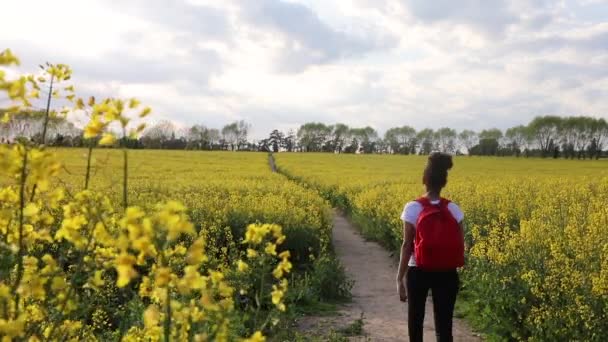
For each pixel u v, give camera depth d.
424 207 4.34
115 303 4.46
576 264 5.93
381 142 110.44
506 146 93.50
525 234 6.97
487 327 6.11
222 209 10.51
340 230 17.06
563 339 4.94
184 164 38.41
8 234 1.94
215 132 101.62
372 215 15.04
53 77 2.00
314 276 7.86
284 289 2.12
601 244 6.21
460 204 12.50
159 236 1.63
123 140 1.63
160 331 2.04
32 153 1.70
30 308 2.05
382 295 8.30
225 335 1.94
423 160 56.22
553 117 86.25
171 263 2.91
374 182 24.94
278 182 22.44
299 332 5.82
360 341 6.04
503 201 12.41
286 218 10.07
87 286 1.96
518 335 5.59
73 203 1.90
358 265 10.91
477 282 6.74
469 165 48.19
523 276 5.60
